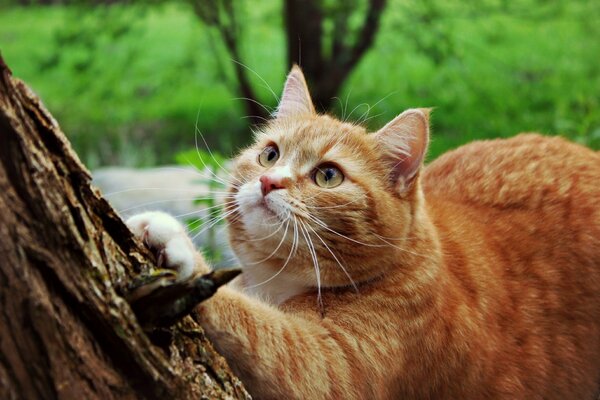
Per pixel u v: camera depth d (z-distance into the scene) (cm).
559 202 81
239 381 58
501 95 207
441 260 72
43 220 45
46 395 46
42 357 45
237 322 59
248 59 235
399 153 72
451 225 78
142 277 50
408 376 69
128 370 49
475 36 245
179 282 49
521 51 247
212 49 228
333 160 72
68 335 46
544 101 199
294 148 73
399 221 71
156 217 58
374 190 71
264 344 60
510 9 242
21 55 262
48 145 48
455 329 71
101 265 48
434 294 70
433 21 217
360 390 64
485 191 83
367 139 74
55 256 46
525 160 85
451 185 84
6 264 44
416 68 234
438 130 179
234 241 74
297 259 70
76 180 49
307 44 189
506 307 76
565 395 78
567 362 78
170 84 229
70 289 46
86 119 221
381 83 222
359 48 194
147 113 224
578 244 80
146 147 195
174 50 257
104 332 48
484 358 73
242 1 224
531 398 76
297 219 69
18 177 45
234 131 204
